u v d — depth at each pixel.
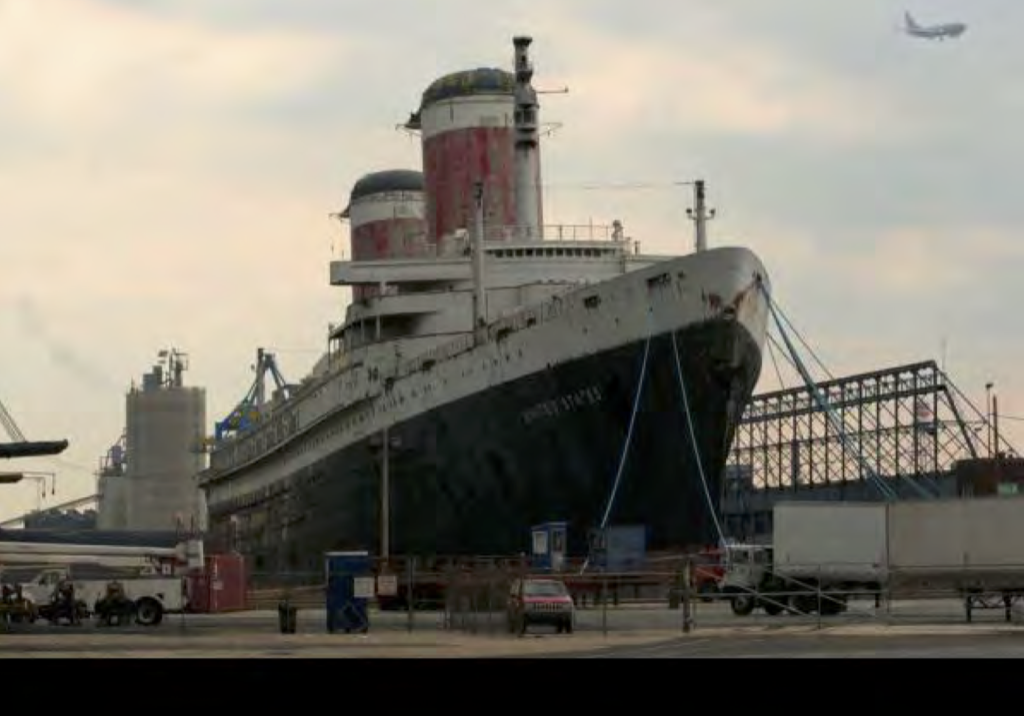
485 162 88.06
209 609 71.25
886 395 118.69
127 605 59.09
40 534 113.62
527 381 68.56
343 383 86.38
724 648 35.31
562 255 83.06
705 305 61.41
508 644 38.66
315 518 92.88
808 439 126.75
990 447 116.38
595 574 52.38
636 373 64.00
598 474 66.50
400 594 64.31
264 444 108.81
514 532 71.00
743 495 133.62
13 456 54.28
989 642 36.62
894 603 64.00
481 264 73.50
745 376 63.34
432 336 81.94
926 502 56.09
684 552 63.31
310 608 76.06
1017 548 54.47
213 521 134.25
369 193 98.94
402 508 78.50
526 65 82.12
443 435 74.38
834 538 56.34
